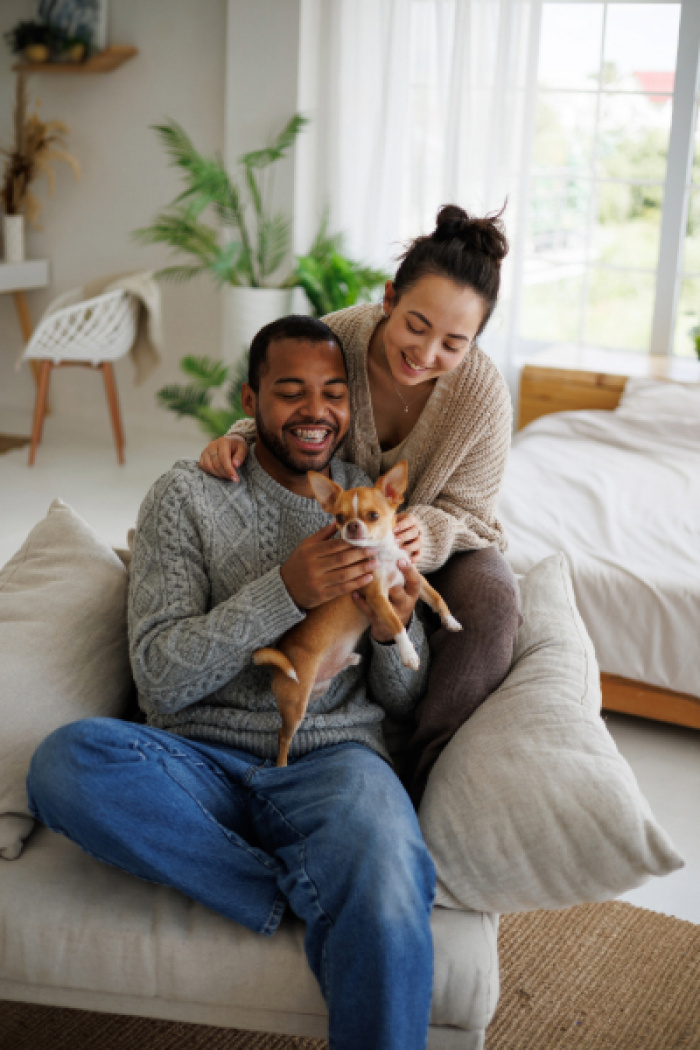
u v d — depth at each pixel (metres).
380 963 1.13
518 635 1.68
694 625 2.28
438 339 1.54
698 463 3.22
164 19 4.78
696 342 3.84
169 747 1.30
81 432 5.19
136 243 5.13
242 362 4.48
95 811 1.21
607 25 4.18
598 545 2.52
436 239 1.51
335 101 4.49
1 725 1.40
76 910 1.27
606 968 1.70
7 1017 1.56
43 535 1.78
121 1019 1.57
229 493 1.53
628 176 4.32
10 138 5.26
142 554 1.49
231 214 4.68
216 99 4.79
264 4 4.43
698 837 2.06
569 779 1.29
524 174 4.21
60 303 4.67
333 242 4.43
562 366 4.02
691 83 4.09
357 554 1.32
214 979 1.23
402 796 1.30
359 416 1.76
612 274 4.45
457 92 4.19
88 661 1.56
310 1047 1.53
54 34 4.89
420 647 1.52
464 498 1.74
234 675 1.40
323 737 1.44
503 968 1.69
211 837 1.26
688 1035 1.56
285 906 1.26
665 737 2.44
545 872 1.26
